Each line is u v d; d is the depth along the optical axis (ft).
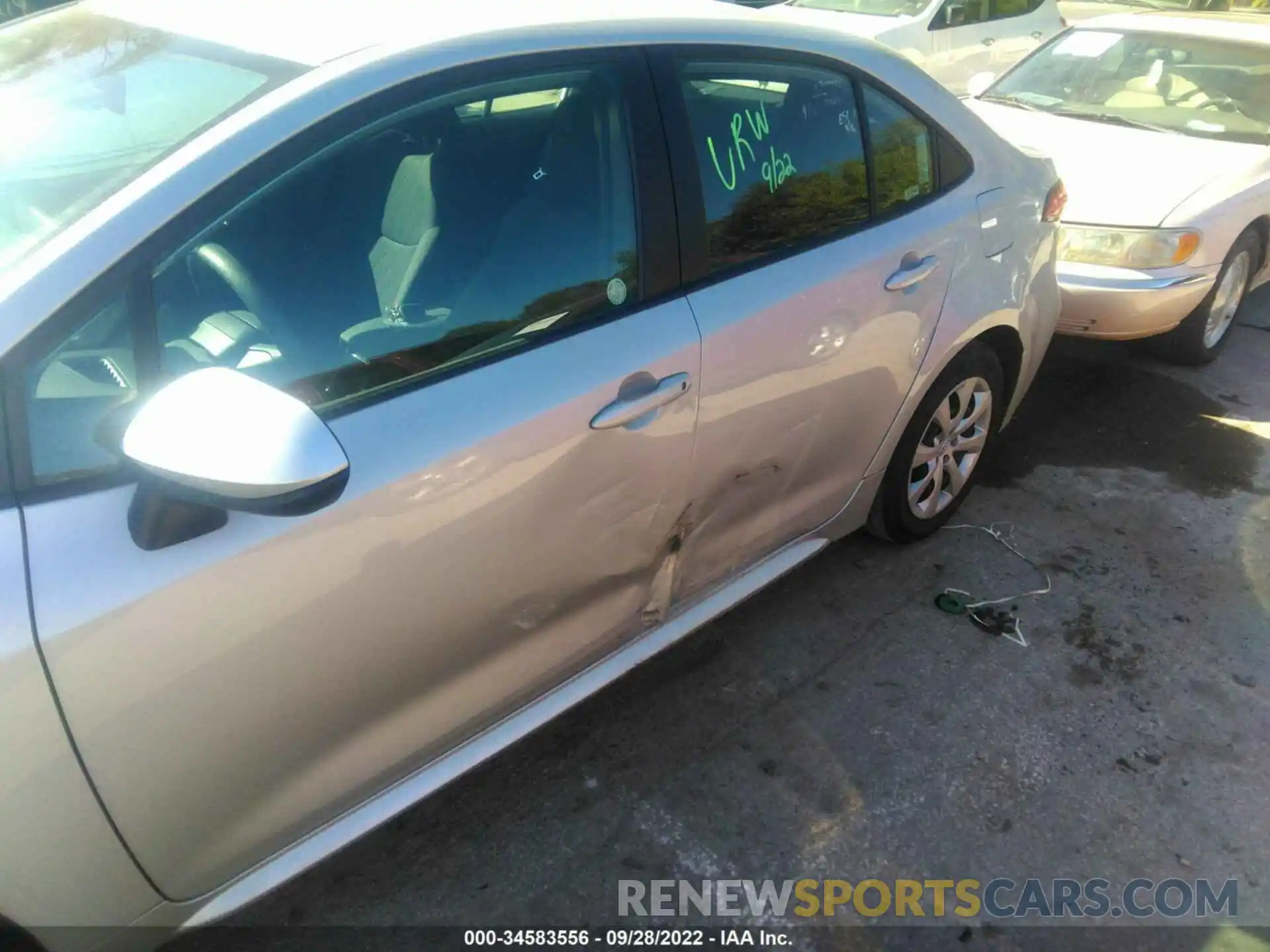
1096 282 13.57
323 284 5.70
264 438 4.65
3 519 4.68
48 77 6.55
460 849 7.50
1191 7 32.73
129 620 4.83
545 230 6.57
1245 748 8.66
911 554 10.97
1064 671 9.42
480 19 6.57
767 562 9.11
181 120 5.72
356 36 6.22
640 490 7.03
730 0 29.48
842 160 8.44
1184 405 14.55
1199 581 10.75
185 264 5.20
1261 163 14.71
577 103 6.73
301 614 5.38
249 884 5.88
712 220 7.40
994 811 7.98
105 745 4.90
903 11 27.30
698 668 9.26
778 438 8.11
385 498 5.57
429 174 6.11
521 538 6.34
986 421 10.90
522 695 7.08
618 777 8.13
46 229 5.17
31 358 4.78
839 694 9.04
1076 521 11.71
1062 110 16.98
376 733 6.13
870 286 8.42
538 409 6.20
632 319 6.85
